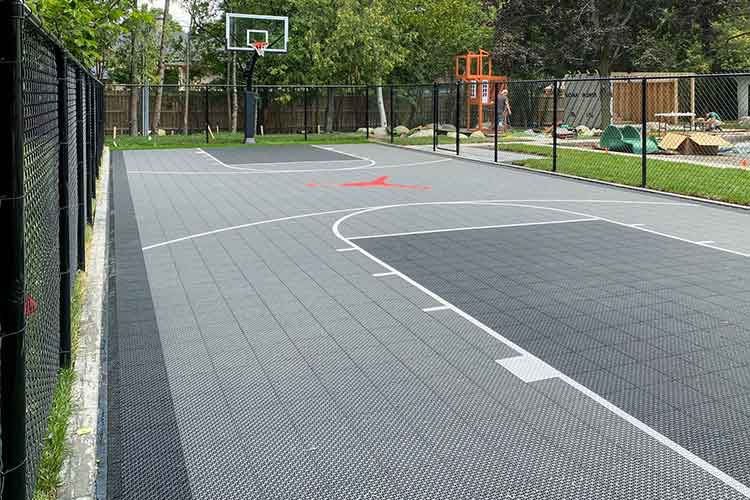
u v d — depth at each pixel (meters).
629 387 4.77
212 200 13.30
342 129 38.25
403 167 19.23
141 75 33.66
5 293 2.65
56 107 5.02
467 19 38.31
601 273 7.71
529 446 3.96
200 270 8.00
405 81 38.81
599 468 3.71
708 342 5.60
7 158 2.62
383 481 3.61
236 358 5.34
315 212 11.95
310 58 33.62
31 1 7.42
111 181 16.11
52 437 3.90
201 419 4.33
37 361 3.52
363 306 6.61
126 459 3.85
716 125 28.86
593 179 15.78
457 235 9.89
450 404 4.53
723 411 4.40
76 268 7.53
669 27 35.19
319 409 4.46
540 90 35.66
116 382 4.89
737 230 10.09
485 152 22.94
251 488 3.55
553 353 5.40
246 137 28.02
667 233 9.91
